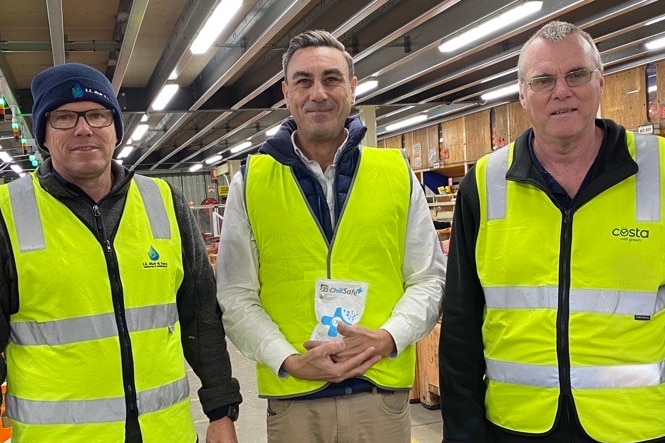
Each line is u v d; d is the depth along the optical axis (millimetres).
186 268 1727
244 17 5246
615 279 1493
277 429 1732
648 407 1468
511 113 8930
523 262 1578
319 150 1811
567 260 1528
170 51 6176
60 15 4180
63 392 1431
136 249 1562
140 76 7855
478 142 9773
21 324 1461
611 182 1515
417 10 4711
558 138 1514
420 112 9781
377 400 1706
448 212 8383
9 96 6668
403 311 1721
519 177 1601
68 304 1450
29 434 1420
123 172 1616
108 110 1567
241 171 1860
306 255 1722
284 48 6152
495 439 1662
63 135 1489
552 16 4629
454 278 1728
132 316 1519
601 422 1475
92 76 1545
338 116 1746
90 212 1532
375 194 1770
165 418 1548
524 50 1582
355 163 1805
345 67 1762
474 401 1697
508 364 1602
